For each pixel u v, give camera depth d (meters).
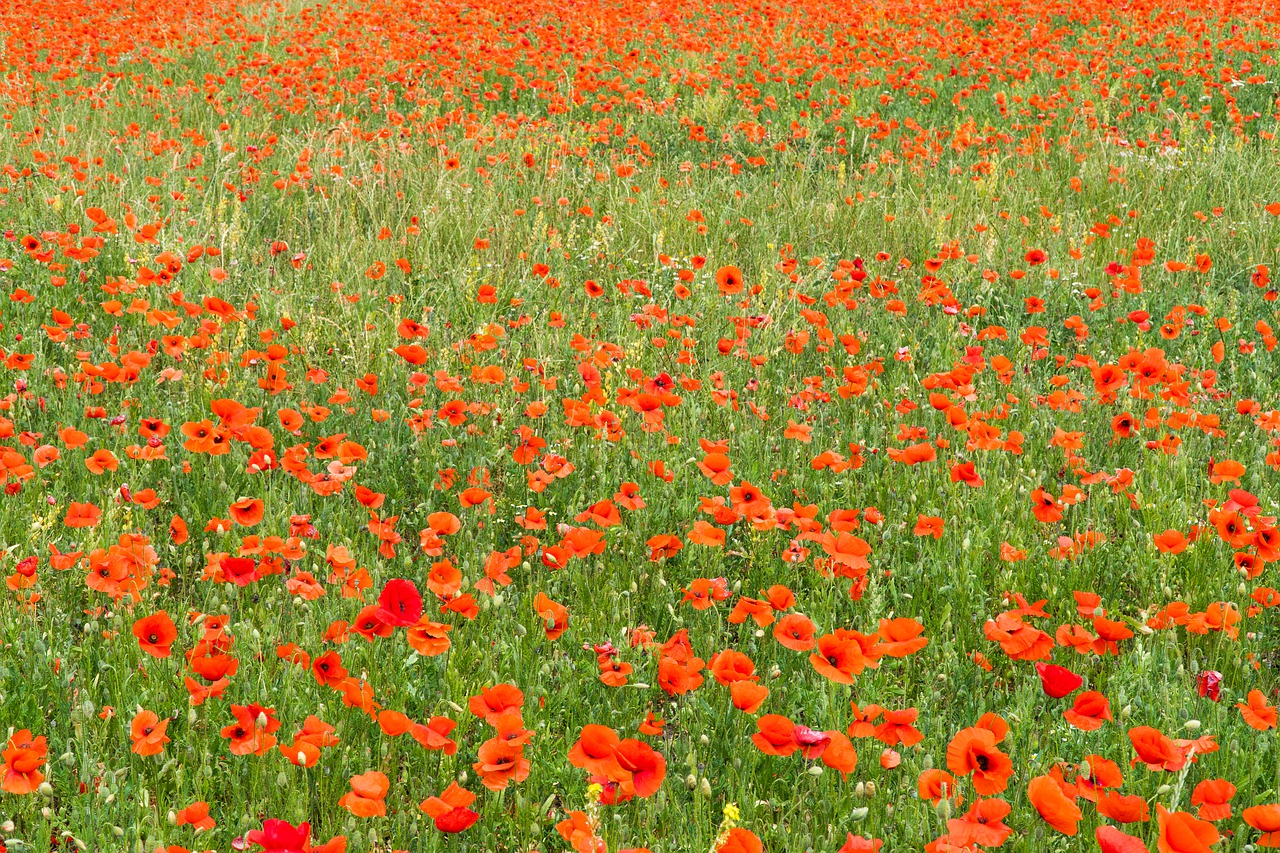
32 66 11.08
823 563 3.18
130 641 2.92
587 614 3.25
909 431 4.13
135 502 3.37
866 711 2.38
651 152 9.05
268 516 3.55
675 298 6.03
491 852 2.44
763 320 5.24
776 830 2.46
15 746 2.29
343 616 3.11
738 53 12.80
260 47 12.70
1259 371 5.12
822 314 5.31
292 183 7.30
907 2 14.83
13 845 2.24
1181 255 6.66
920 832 2.37
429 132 8.90
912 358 5.07
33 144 7.72
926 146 8.84
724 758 2.76
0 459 3.29
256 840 1.93
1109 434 4.51
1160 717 2.78
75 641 3.12
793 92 11.02
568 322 5.61
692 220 7.04
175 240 5.84
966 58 11.77
